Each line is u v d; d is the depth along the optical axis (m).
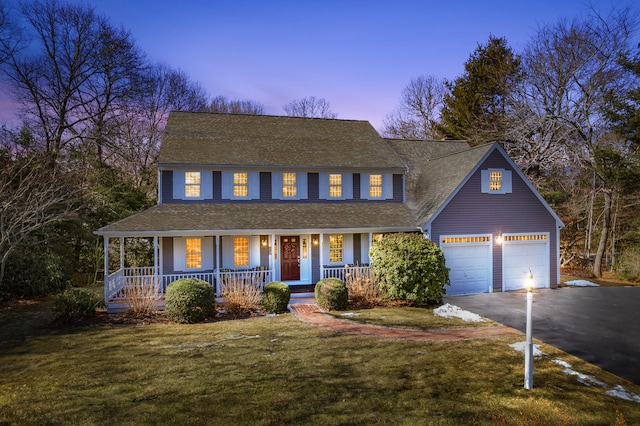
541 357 9.55
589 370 8.80
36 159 19.66
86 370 8.66
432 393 7.47
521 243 18.94
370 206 19.94
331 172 19.88
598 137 26.42
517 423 6.39
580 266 25.72
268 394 7.36
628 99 21.42
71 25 27.95
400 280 15.12
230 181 18.59
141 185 31.81
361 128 24.06
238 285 15.23
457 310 14.40
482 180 18.34
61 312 13.14
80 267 22.11
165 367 8.79
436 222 17.75
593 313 14.12
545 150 28.36
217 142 19.73
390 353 9.70
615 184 20.95
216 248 16.42
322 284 15.04
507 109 33.84
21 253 17.09
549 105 29.22
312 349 10.01
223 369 8.63
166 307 13.27
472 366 8.88
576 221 26.88
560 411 6.80
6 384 7.95
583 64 26.83
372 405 6.95
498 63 34.88
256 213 17.88
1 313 14.77
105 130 30.61
